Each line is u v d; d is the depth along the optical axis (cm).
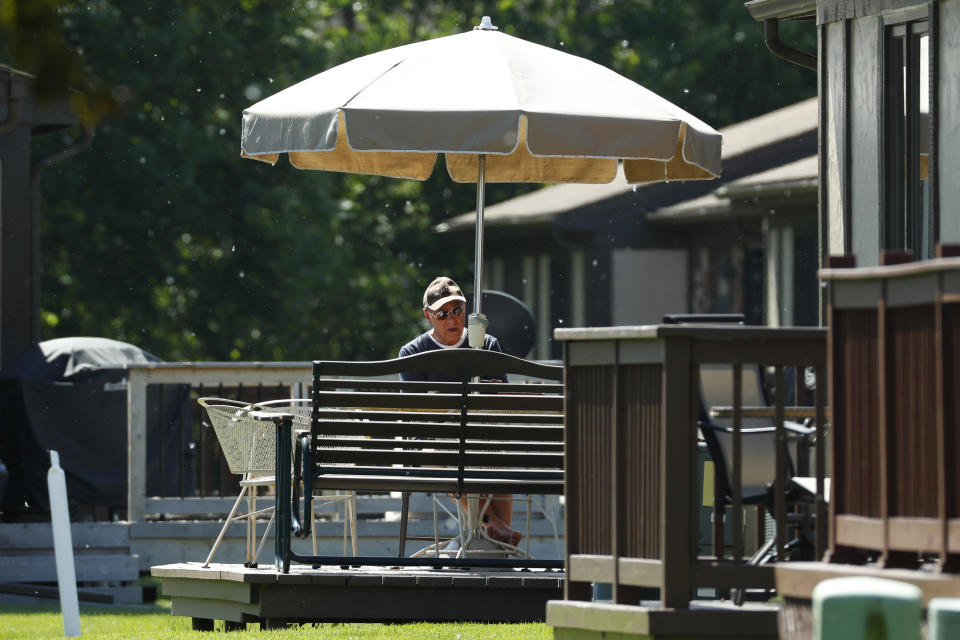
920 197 3212
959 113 2988
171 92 11050
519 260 11975
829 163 3462
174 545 4694
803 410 2247
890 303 1733
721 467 2175
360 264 13862
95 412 5453
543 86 2898
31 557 4719
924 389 1694
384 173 3781
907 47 3212
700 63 13550
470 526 2997
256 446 2877
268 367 4494
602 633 2048
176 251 11275
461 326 3194
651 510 1989
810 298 9200
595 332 2056
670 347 1944
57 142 10706
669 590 1944
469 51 3005
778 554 2016
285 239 11594
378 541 4606
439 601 2738
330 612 2734
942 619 1418
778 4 3816
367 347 13538
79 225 11094
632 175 3666
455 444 2722
